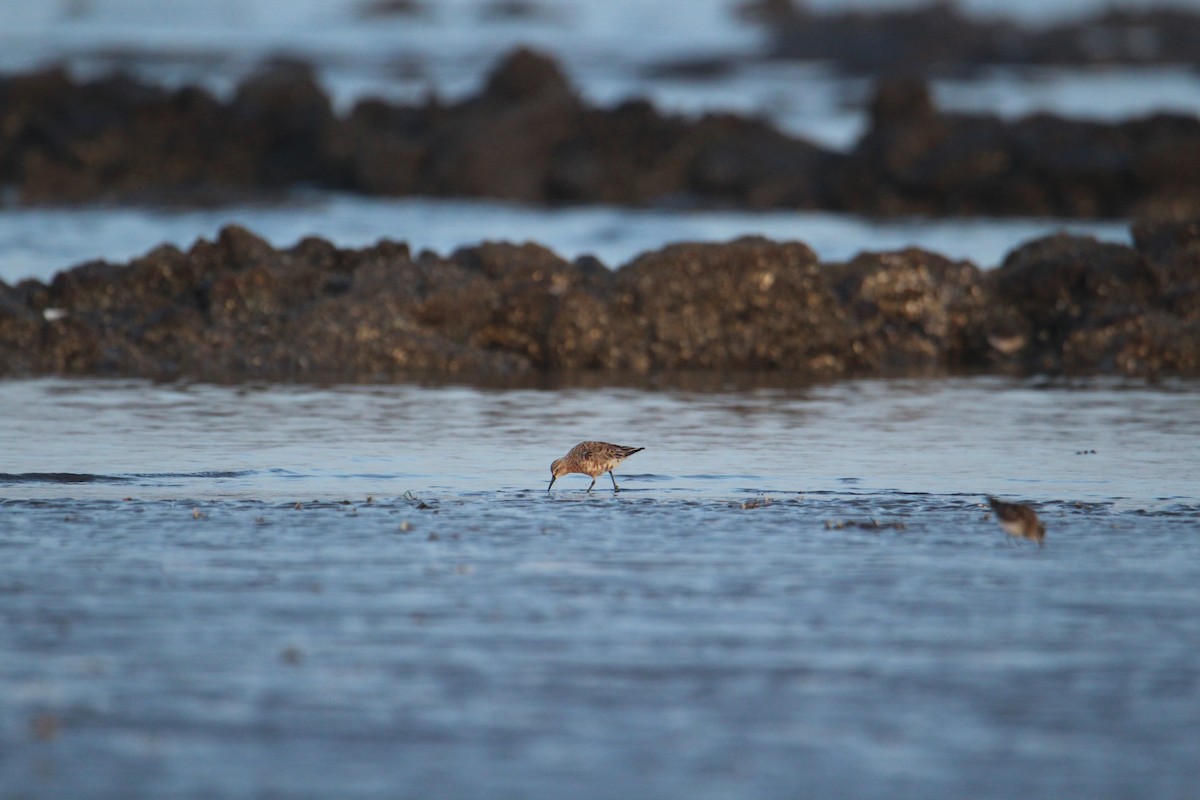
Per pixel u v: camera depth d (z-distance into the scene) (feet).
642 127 312.29
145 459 95.09
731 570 71.10
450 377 132.16
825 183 294.87
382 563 71.82
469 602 65.62
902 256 147.43
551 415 112.88
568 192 303.48
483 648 59.57
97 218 252.83
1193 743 51.06
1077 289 146.30
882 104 301.22
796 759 49.73
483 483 90.12
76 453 96.53
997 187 281.13
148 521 79.56
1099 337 139.85
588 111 315.17
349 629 61.77
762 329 139.64
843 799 46.93
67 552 73.20
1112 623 63.16
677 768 48.98
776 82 635.25
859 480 91.09
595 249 226.38
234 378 129.80
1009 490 88.43
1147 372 137.39
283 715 52.80
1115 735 51.67
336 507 83.30
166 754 49.62
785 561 72.79
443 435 104.47
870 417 112.88
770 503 85.10
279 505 83.56
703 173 302.25
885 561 72.90
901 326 143.74
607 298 141.90
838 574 70.54
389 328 136.87
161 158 307.78
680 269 140.05
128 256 204.74
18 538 75.77
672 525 80.07
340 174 310.65
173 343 135.95
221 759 49.29
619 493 87.81
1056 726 52.42
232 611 63.98
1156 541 76.74
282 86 320.09
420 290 141.49
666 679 56.44
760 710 53.62
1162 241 152.76
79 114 310.65
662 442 102.68
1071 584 69.00
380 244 151.64
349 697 54.44
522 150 306.76
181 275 143.84
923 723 52.65
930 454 98.73
